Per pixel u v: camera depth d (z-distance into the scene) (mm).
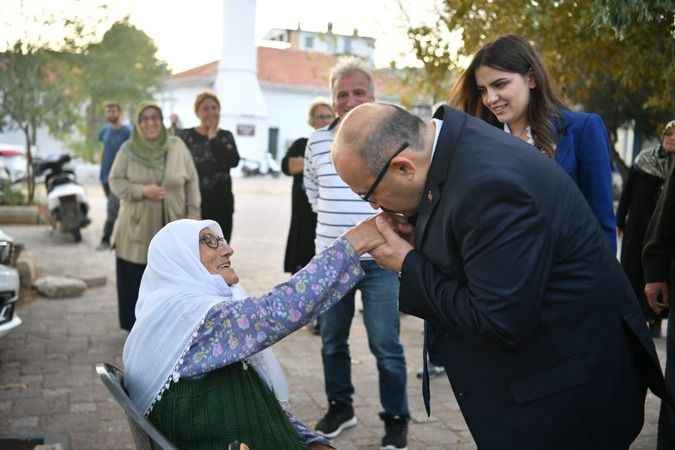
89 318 6656
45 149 31531
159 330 2219
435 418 4422
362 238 2209
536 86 3023
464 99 3160
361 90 3957
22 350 5637
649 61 5254
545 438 2008
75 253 10258
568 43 5688
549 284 1962
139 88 30766
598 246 2020
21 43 13359
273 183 30469
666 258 3355
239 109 35406
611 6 3975
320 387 4934
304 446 2391
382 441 3877
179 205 5875
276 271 9422
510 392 2021
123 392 1991
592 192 3156
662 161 5586
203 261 2393
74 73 15500
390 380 3834
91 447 3936
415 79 8328
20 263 7457
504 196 1862
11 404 4508
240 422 2221
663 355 5691
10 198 13789
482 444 2078
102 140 11781
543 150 3061
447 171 1974
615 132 12758
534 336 1982
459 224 1921
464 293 1955
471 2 6035
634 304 2113
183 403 2188
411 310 2092
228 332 2199
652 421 4359
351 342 6027
